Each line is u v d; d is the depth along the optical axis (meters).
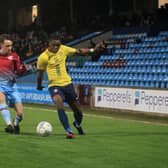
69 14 45.97
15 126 13.12
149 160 9.19
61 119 12.21
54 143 11.20
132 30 35.31
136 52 30.89
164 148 10.77
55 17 47.53
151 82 26.36
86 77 30.86
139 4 42.00
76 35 39.78
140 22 36.19
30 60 38.25
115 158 9.34
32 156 9.48
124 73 28.77
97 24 39.66
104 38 36.84
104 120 18.39
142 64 28.80
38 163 8.78
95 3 44.53
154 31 34.22
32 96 29.33
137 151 10.27
